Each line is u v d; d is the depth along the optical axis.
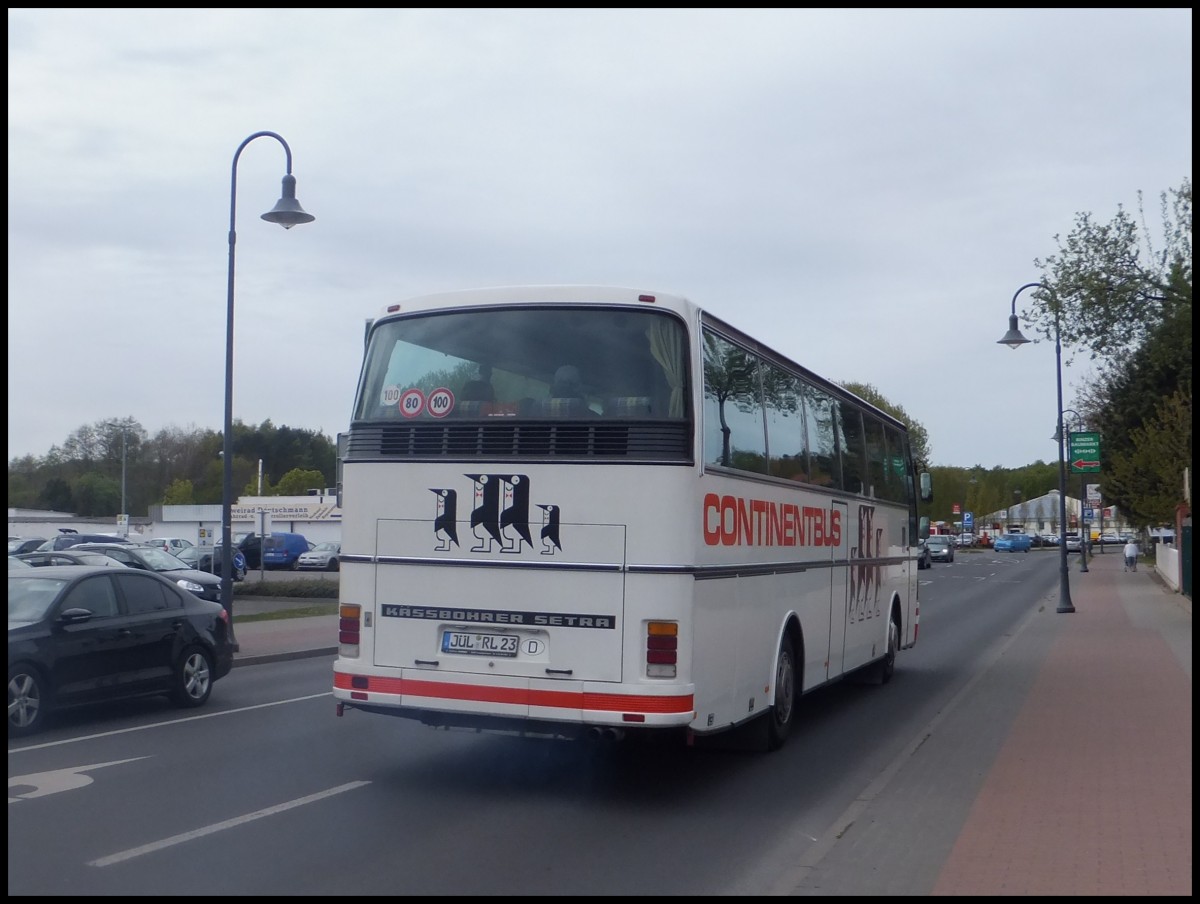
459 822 7.81
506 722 8.38
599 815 8.09
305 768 9.54
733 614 9.01
